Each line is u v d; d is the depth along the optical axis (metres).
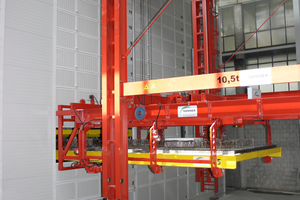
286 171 12.77
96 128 7.24
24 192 5.61
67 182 6.42
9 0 5.74
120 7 4.88
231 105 4.50
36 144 5.89
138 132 7.91
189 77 4.07
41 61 6.20
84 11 7.27
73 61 6.92
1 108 5.43
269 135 5.91
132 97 4.98
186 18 10.91
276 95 6.42
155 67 9.29
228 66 15.62
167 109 5.02
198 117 4.76
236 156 4.20
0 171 5.29
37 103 6.03
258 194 12.43
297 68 3.41
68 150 6.16
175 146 5.28
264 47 14.94
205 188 11.03
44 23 6.34
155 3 9.46
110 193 4.84
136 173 8.12
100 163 5.76
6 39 5.64
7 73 5.60
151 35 9.22
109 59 5.09
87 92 7.18
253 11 15.35
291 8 14.55
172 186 9.44
